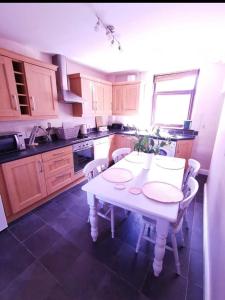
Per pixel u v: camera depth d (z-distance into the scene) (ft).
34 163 6.81
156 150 5.96
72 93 9.56
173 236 4.21
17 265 4.61
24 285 4.09
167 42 6.93
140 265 4.63
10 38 6.62
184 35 6.24
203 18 5.02
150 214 3.57
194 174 5.34
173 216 3.37
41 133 8.80
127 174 5.37
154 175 5.39
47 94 7.82
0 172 5.68
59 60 8.50
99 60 9.64
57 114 8.55
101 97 11.75
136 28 5.74
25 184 6.57
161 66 10.89
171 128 11.93
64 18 5.12
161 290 4.00
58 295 3.87
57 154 7.86
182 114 11.74
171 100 11.87
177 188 4.51
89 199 4.87
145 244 5.35
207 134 10.85
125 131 12.97
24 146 7.14
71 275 4.33
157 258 4.02
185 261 4.77
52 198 8.16
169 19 5.13
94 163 5.99
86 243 5.39
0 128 7.16
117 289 4.00
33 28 5.77
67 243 5.38
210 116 10.54
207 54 8.33
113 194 4.17
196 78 10.58
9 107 6.33
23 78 6.83
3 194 5.89
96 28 5.30
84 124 10.84
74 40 6.81
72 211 7.13
